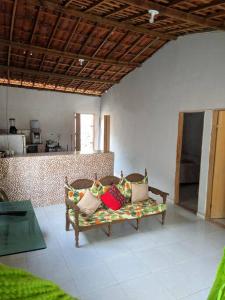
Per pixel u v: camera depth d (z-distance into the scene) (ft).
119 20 14.69
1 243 8.21
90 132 32.96
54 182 16.83
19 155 16.44
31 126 29.25
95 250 11.19
